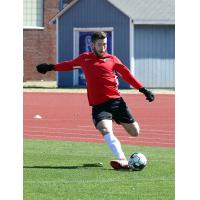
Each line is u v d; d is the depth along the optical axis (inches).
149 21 3745.1
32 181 1088.2
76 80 3929.6
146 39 3782.0
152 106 2790.4
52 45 4635.8
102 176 1142.3
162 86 3821.4
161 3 3809.1
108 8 3814.0
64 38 3961.6
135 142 1648.6
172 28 3816.4
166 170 1207.6
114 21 3796.8
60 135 1784.0
